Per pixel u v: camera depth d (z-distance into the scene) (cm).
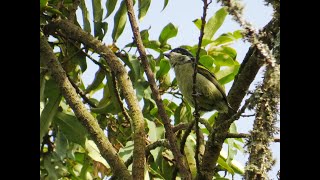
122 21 990
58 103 856
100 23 992
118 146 998
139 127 721
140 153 698
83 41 870
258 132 540
